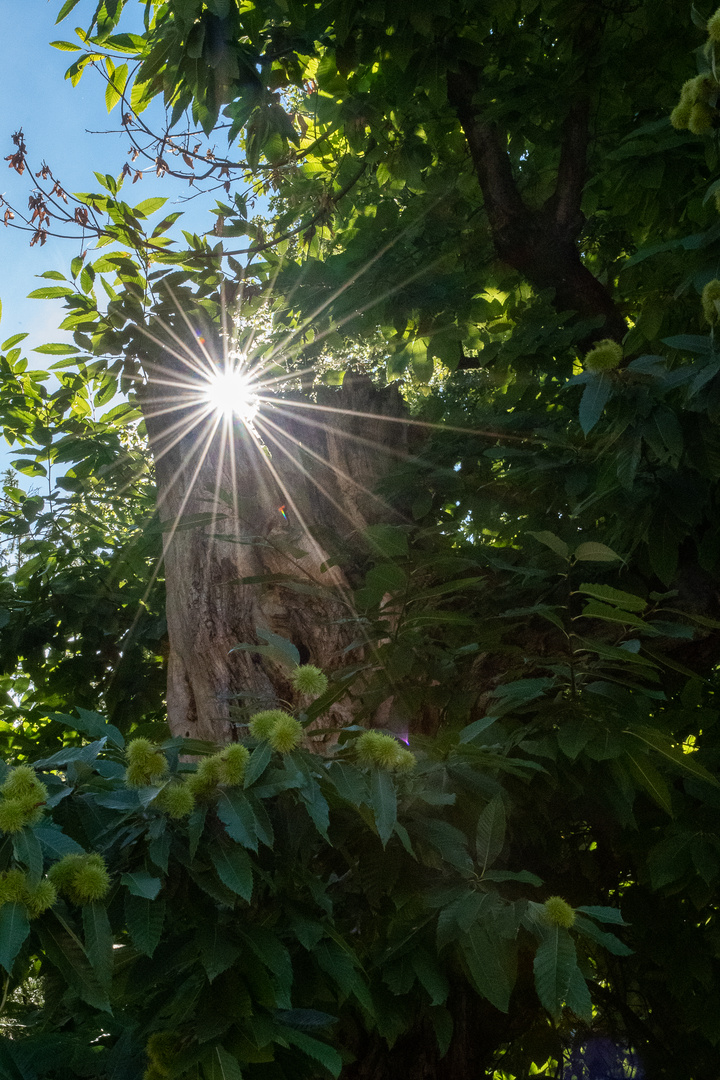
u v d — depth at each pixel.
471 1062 3.55
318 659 3.68
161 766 1.66
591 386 2.29
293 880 1.81
